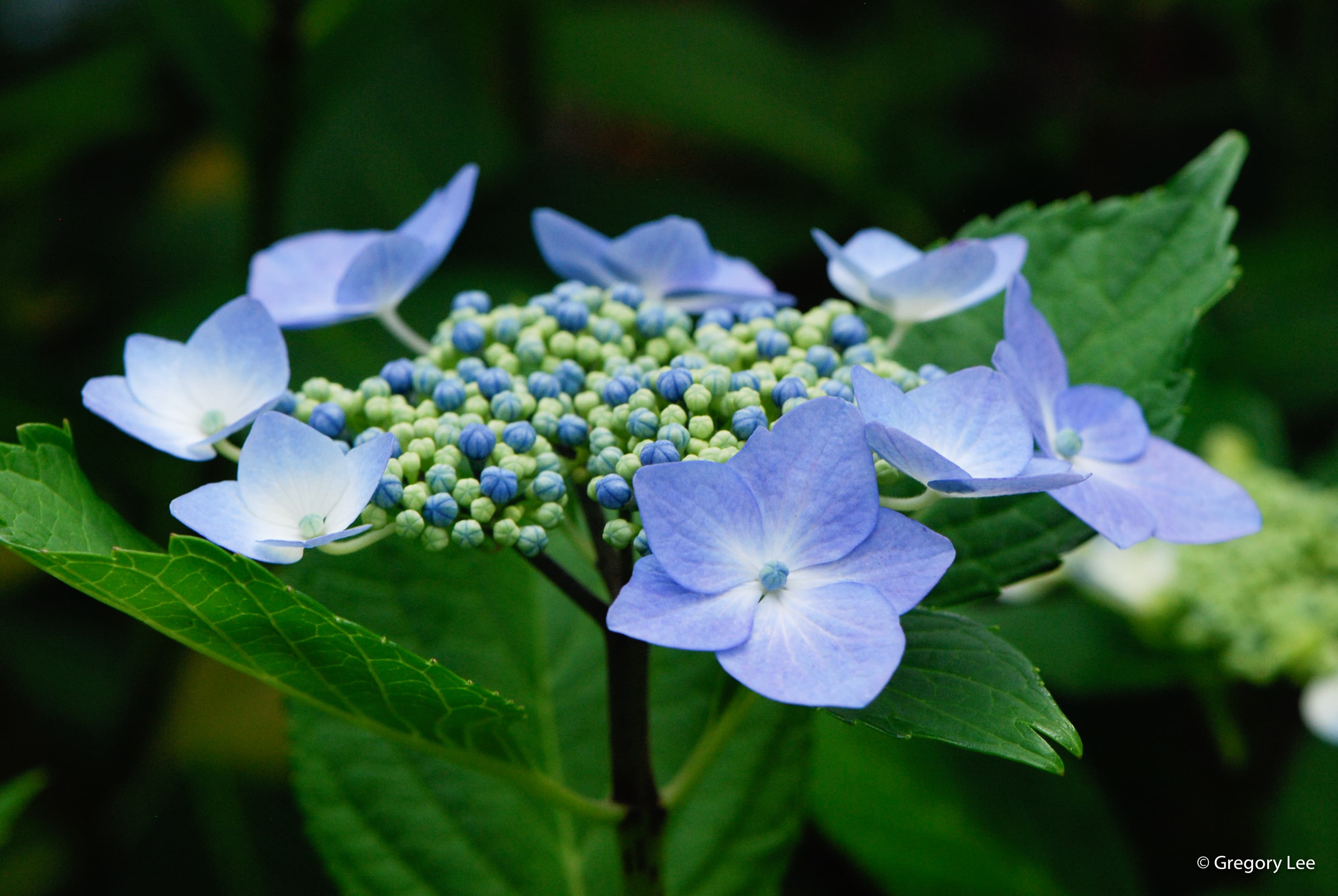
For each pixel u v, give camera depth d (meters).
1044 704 0.55
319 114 0.80
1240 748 0.70
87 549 0.56
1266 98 0.99
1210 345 0.83
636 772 0.59
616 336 0.60
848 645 0.54
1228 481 0.58
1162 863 0.71
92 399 0.57
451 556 0.64
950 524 0.61
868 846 0.70
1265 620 0.70
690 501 0.54
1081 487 0.57
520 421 0.58
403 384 0.59
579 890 0.64
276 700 0.85
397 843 0.64
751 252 0.96
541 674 0.65
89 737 0.83
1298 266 0.90
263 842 0.74
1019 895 0.69
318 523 0.56
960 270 0.60
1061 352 0.60
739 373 0.58
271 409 0.59
